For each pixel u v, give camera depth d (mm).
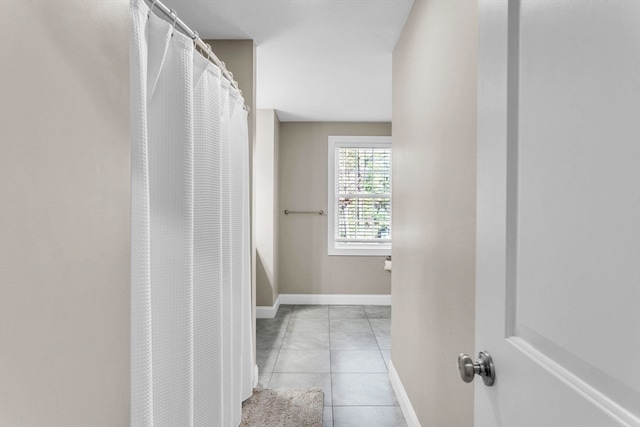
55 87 415
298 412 2188
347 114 4410
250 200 2578
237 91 2084
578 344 456
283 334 3664
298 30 2350
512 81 622
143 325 1013
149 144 1242
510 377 616
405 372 2201
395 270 2559
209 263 1578
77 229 451
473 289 1162
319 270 4797
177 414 1270
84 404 461
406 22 2188
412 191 2031
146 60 1132
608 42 410
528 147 575
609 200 407
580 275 453
